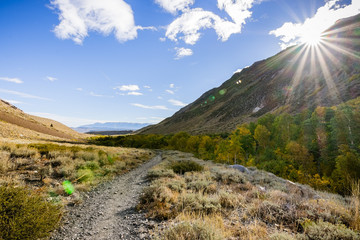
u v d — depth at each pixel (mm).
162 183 8797
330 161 35094
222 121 178750
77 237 4293
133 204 6844
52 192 6965
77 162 11898
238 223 4699
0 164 8609
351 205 5344
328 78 140625
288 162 36562
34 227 3594
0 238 3143
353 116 38125
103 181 10352
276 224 4730
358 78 90938
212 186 8477
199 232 3727
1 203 3438
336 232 3693
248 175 13484
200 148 51000
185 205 5930
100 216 5625
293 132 48031
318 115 49000
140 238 4164
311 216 4895
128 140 84125
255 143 55250
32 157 12070
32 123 81438
